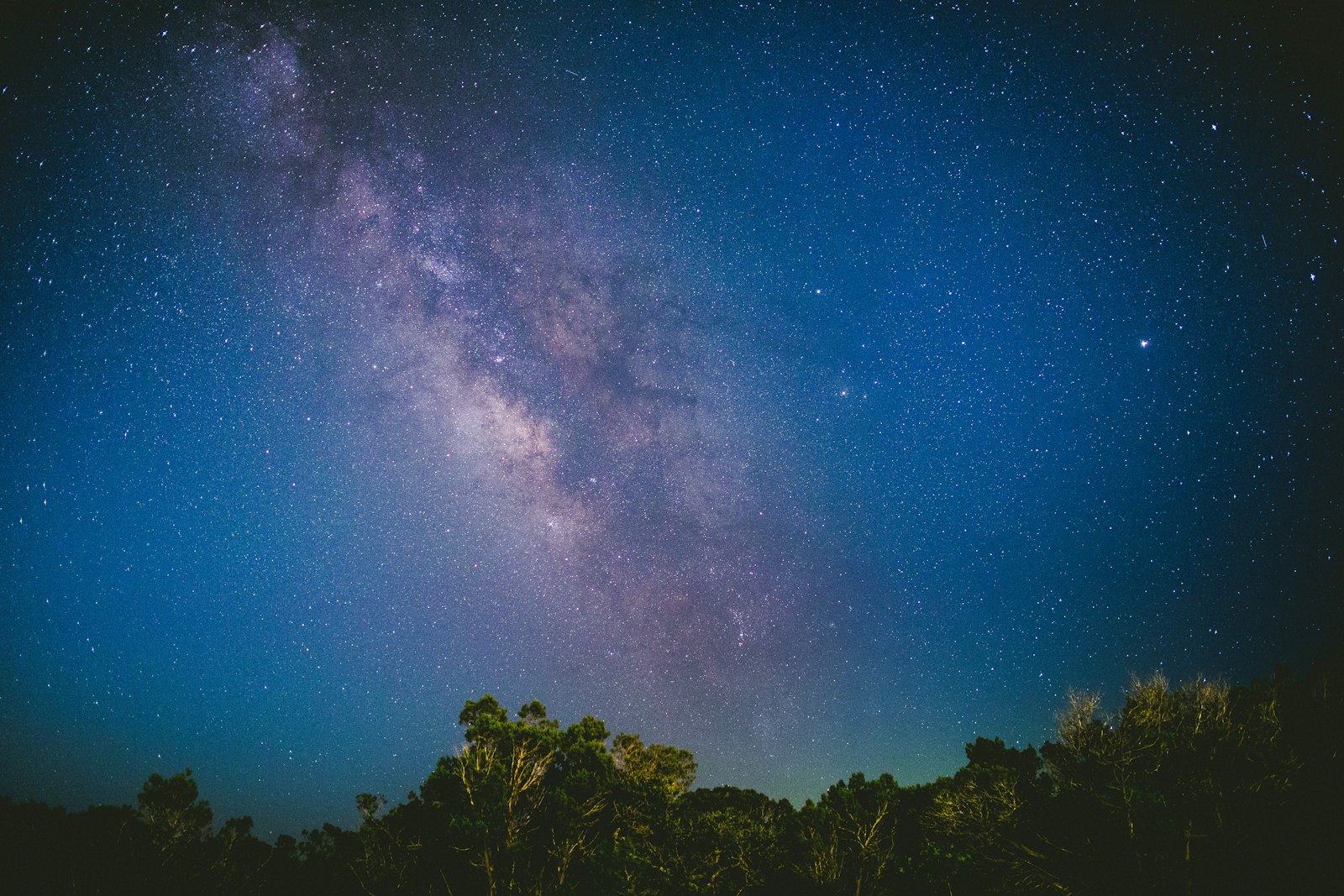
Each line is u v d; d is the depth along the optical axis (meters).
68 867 21.17
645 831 22.39
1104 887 19.05
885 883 24.48
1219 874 17.58
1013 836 21.84
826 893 23.89
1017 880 21.25
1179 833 18.39
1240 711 21.97
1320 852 17.06
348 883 23.58
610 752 25.20
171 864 22.08
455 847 18.28
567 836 20.16
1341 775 18.59
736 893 23.73
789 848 25.91
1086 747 21.00
